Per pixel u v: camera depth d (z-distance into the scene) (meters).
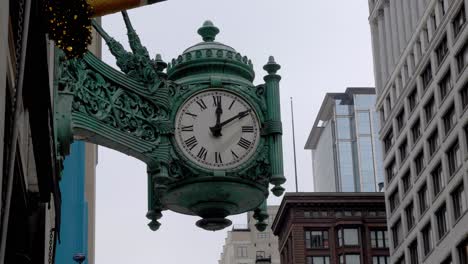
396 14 101.62
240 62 13.09
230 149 12.55
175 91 12.59
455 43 83.38
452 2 84.19
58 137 11.38
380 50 106.69
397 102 99.44
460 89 81.94
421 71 92.06
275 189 12.60
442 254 84.75
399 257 97.31
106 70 11.85
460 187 81.69
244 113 12.77
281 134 12.80
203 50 13.03
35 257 12.02
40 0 9.55
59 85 11.40
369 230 132.62
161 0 11.16
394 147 100.00
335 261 130.75
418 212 91.75
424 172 90.19
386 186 102.81
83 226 33.06
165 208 12.94
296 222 132.88
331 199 133.62
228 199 12.55
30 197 11.68
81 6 10.58
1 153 8.09
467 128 80.69
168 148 12.23
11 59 9.41
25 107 10.52
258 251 185.00
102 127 11.65
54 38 10.58
